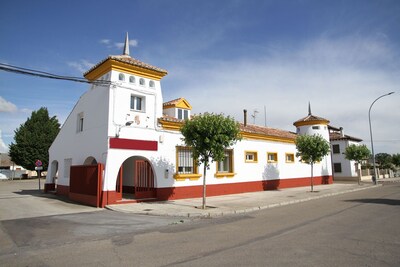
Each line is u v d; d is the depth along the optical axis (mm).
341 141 40969
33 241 7801
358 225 8992
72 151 18266
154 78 16266
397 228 8492
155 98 16078
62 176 19438
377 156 59875
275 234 7961
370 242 6969
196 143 13547
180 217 11336
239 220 10508
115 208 13023
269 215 11477
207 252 6395
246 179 20703
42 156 44469
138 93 15430
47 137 45188
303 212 11938
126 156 14516
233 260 5773
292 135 27781
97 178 13914
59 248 7105
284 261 5637
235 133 13930
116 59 14578
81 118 18219
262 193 19984
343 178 40188
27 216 11531
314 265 5398
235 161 20000
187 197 16719
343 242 6988
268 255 6043
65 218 11047
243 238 7609
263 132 22875
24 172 55281
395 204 13750
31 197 18484
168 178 15984
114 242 7562
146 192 15336
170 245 7090
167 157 16094
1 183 37750
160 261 5867
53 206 14234
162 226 9617
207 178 18016
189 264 5621
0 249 7117
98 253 6594
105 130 14336
